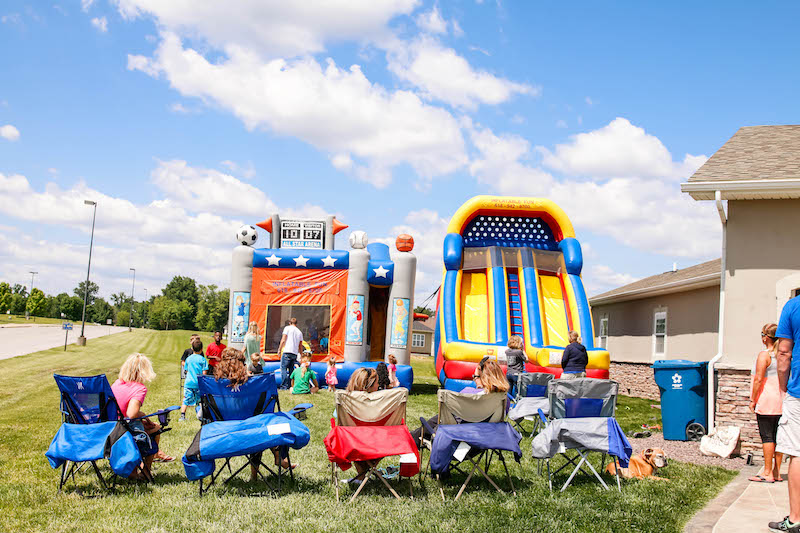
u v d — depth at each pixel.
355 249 17.67
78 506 5.54
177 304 150.62
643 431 11.48
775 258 10.11
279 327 17.31
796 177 9.66
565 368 10.20
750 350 10.06
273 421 6.10
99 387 5.96
